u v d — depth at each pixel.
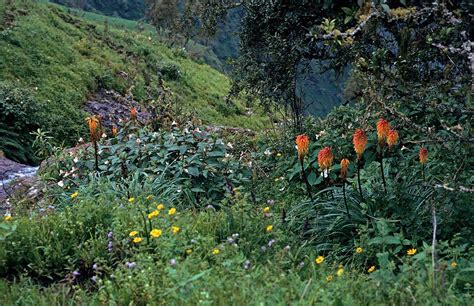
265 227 4.79
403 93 5.69
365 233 4.81
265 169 8.10
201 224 4.77
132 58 33.41
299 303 2.90
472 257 3.98
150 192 6.14
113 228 4.65
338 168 6.02
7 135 17.78
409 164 5.95
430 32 5.70
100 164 7.68
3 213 6.89
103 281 3.99
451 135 5.20
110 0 127.75
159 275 3.62
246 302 3.01
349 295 3.00
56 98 22.94
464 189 4.36
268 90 8.23
